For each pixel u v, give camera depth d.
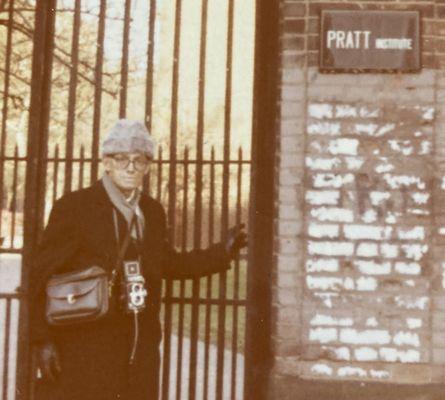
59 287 3.22
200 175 4.44
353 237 4.16
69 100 4.56
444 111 4.18
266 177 4.29
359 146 4.18
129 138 3.32
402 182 4.16
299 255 4.17
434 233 4.14
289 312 4.16
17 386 4.32
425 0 4.23
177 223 11.66
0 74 6.65
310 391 4.11
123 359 3.28
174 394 6.07
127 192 3.42
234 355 4.36
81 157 4.50
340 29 4.21
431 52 4.21
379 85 4.20
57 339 3.32
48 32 4.53
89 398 3.22
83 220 3.30
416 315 4.12
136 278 3.26
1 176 4.59
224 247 4.07
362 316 4.14
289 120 4.21
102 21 4.62
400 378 4.11
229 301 4.33
